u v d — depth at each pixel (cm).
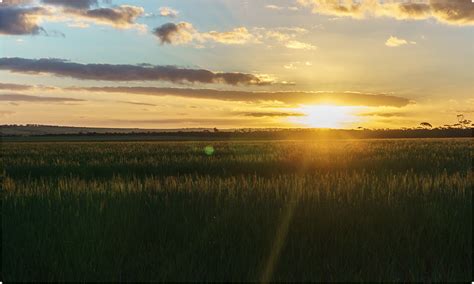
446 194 849
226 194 840
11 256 586
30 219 700
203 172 1620
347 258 578
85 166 1794
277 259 577
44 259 576
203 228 659
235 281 534
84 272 551
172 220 684
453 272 550
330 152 2667
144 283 536
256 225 661
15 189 963
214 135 12581
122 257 579
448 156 2303
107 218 678
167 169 1702
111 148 3841
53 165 1880
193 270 552
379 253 594
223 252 581
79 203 770
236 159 2080
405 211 719
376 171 1599
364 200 783
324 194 834
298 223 679
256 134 12662
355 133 11756
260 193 843
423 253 602
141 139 10088
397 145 3797
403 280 553
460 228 656
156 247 613
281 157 2231
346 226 666
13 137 11894
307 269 553
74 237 618
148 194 834
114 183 1020
